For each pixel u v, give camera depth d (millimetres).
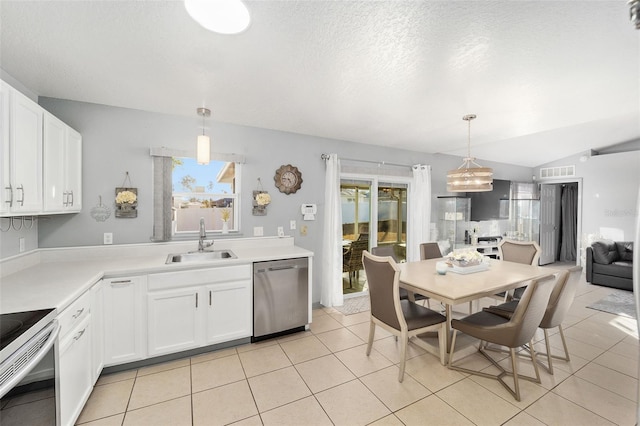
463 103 2549
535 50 1699
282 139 3465
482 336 2111
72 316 1622
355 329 3082
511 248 3572
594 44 1638
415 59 1795
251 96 2391
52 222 2432
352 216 4176
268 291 2756
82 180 2520
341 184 4070
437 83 2139
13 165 1591
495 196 5523
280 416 1795
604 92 2314
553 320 2211
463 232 5102
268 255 2818
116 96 2400
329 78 2059
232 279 2590
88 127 2535
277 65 1868
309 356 2516
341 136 3740
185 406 1873
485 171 2699
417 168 4602
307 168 3654
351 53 1726
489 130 3439
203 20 1420
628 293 4367
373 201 4301
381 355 2543
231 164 3246
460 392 2027
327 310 3633
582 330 3035
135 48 1671
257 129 3301
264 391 2031
